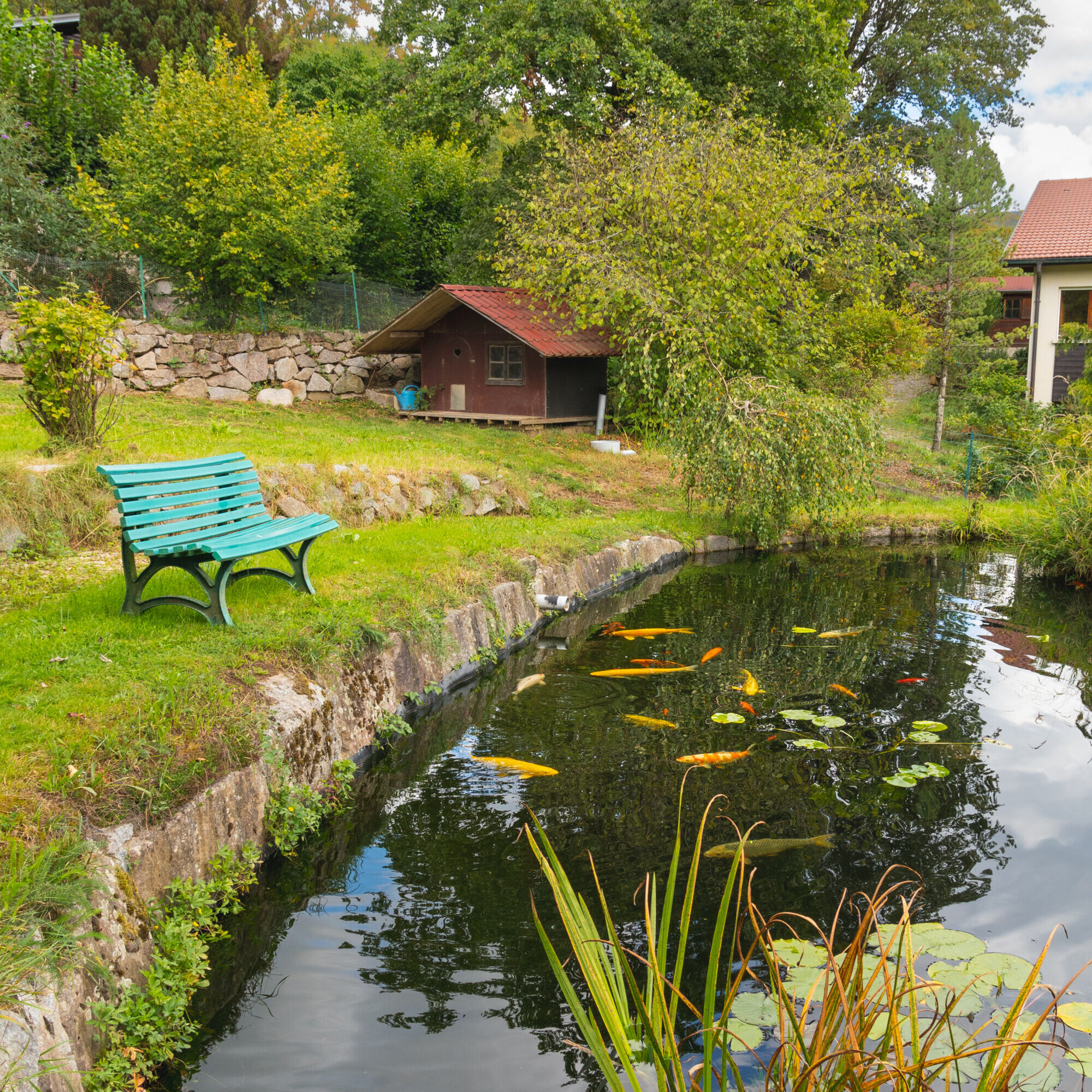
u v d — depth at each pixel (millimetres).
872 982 2479
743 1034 3268
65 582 6824
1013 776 5695
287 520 7246
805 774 5695
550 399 19078
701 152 16000
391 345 20125
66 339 8672
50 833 3455
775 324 16844
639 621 9656
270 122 17844
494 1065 3227
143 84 21766
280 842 4664
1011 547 14844
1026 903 4203
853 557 13789
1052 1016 3312
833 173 16188
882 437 13492
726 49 21359
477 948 3934
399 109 22078
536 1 20188
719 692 7289
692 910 4137
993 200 22844
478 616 7961
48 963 2939
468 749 6117
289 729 4980
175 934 3664
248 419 15148
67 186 17734
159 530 5949
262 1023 3455
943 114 32594
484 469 12602
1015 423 21266
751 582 11836
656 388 16375
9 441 9070
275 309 19266
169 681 4812
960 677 7773
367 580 7418
